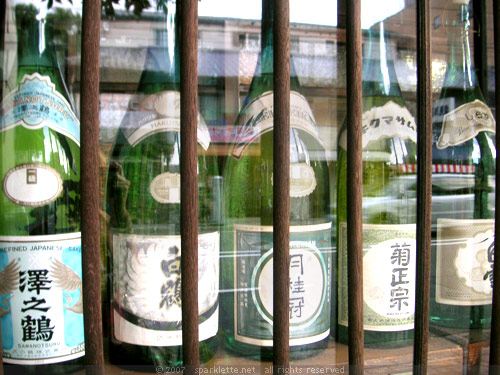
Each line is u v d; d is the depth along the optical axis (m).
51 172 0.47
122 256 0.43
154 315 0.42
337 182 0.60
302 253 0.47
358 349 0.37
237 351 0.46
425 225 0.39
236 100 0.56
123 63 0.53
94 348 0.32
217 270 0.45
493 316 0.42
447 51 0.64
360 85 0.36
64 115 0.49
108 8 0.53
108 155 0.51
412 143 0.63
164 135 0.52
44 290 0.40
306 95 0.60
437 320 0.54
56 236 0.41
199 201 0.53
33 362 0.40
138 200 0.51
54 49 0.53
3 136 0.47
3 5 0.45
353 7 0.36
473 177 0.62
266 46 0.57
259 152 0.56
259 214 0.55
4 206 0.45
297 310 0.46
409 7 0.63
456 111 0.63
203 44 0.56
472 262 0.53
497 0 0.41
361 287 0.37
